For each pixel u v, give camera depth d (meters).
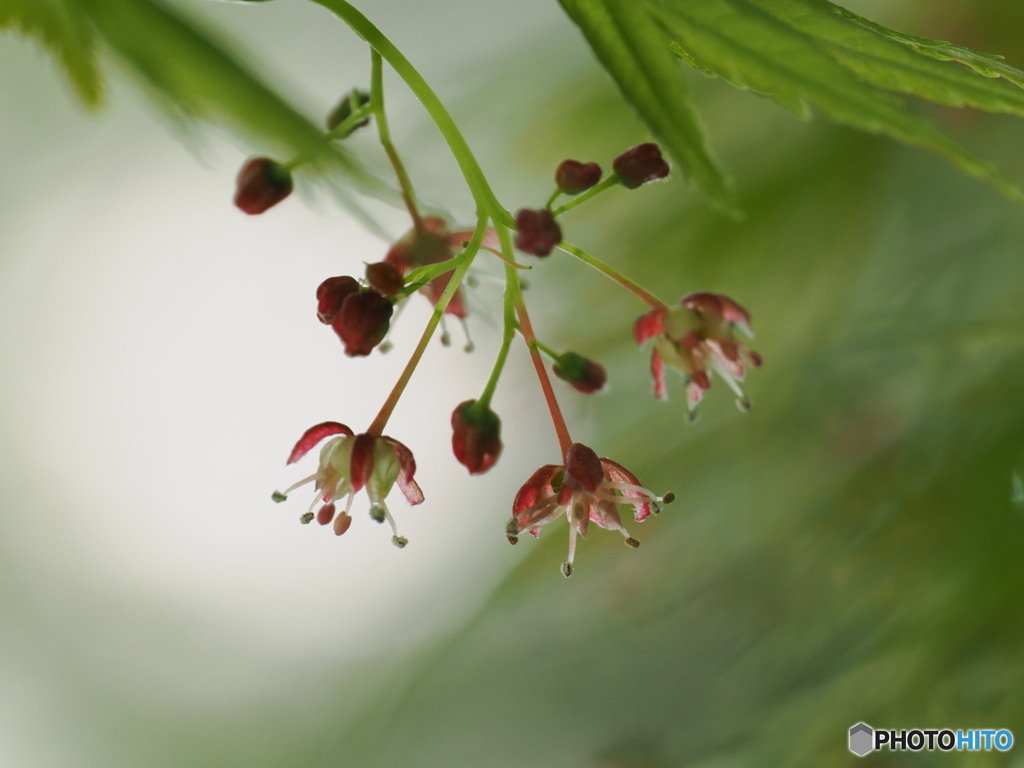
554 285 0.28
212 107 0.21
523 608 0.29
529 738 0.30
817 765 0.25
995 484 0.24
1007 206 0.25
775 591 0.26
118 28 0.20
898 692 0.24
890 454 0.25
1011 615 0.24
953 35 0.25
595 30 0.18
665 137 0.18
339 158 0.21
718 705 0.26
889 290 0.25
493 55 0.28
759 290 0.26
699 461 0.27
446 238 0.21
